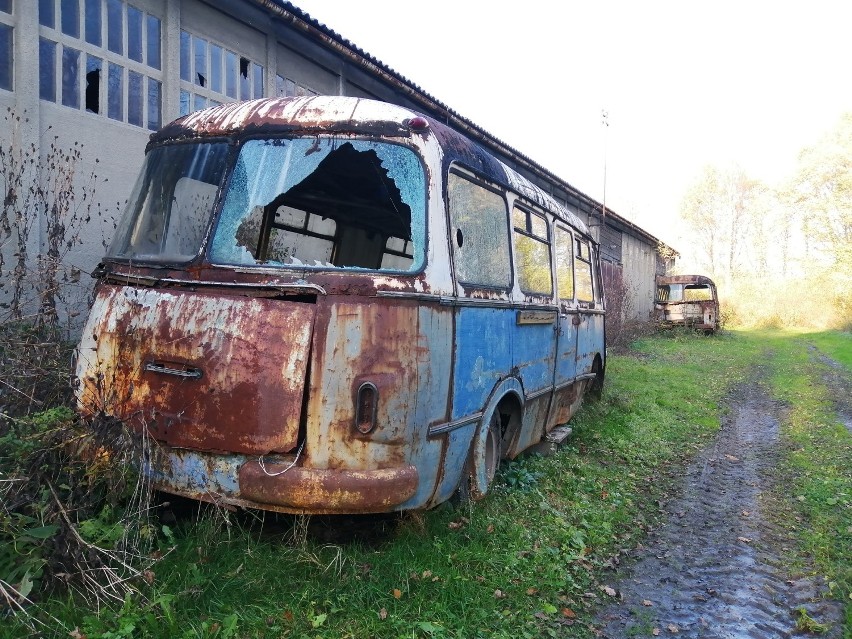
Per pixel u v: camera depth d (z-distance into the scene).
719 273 59.44
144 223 4.18
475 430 4.60
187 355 3.54
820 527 5.58
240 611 3.21
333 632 3.17
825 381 15.53
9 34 6.36
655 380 13.67
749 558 4.97
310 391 3.44
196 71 8.55
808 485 6.77
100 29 7.23
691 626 3.92
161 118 8.02
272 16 9.35
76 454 3.55
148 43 7.84
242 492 3.47
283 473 3.41
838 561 4.87
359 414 3.49
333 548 3.84
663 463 7.67
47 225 5.90
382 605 3.46
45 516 3.30
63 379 4.26
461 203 4.41
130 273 3.96
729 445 8.92
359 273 3.60
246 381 3.45
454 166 4.32
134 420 3.61
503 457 5.77
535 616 3.71
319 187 5.38
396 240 6.53
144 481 3.60
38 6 6.57
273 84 9.77
